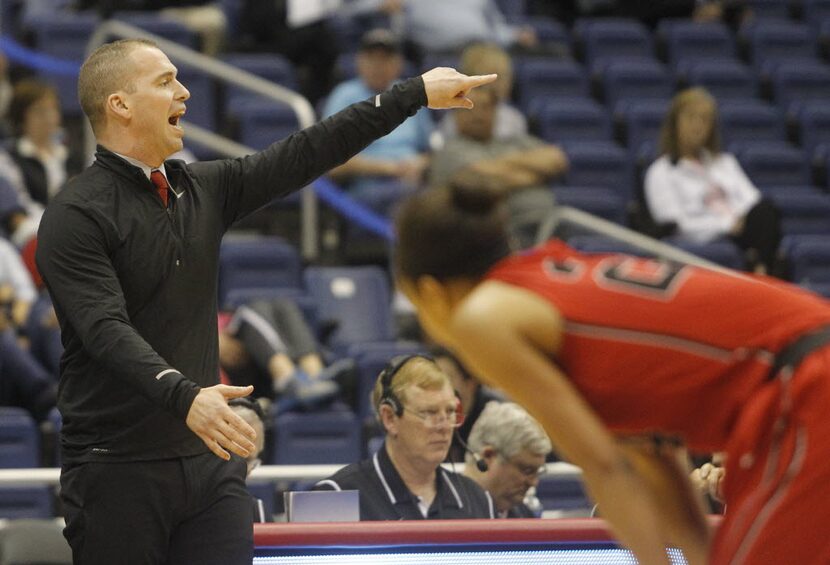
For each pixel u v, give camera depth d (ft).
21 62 93.61
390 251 80.59
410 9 99.40
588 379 23.34
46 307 63.98
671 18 116.47
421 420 37.63
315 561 31.48
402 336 73.97
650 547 22.33
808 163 93.20
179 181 31.22
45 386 60.29
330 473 41.57
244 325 62.75
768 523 22.91
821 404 22.84
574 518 32.58
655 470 25.50
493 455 39.47
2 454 54.70
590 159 88.43
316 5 100.22
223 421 27.48
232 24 108.68
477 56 74.79
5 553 35.45
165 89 30.81
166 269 30.17
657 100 99.96
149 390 27.91
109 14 96.32
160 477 29.89
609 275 23.58
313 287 74.28
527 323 22.85
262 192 32.27
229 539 30.53
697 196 81.61
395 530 31.55
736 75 102.42
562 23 116.78
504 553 31.83
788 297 23.89
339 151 32.65
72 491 30.30
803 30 110.63
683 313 23.34
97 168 30.55
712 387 23.47
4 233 71.51
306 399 59.06
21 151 76.28
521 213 69.97
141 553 29.86
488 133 71.10
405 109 32.78
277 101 93.30
